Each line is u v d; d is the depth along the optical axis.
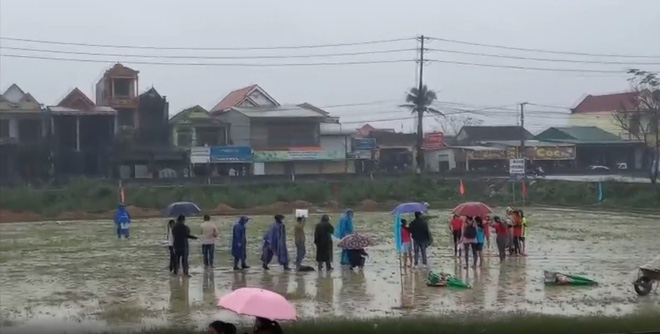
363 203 59.88
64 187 52.28
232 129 63.78
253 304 10.04
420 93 73.94
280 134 64.62
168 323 17.14
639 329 15.30
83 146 51.22
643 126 50.50
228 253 32.59
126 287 23.61
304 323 15.45
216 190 57.78
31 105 47.75
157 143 59.19
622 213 52.97
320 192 59.84
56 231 44.34
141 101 59.03
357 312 18.69
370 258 30.42
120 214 40.12
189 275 26.14
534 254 31.30
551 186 61.66
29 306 20.17
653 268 21.23
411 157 86.31
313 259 30.38
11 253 33.44
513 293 21.77
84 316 18.25
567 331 15.09
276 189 59.62
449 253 31.75
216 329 10.02
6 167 48.94
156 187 55.84
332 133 67.88
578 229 42.44
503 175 70.31
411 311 18.77
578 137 63.62
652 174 53.12
